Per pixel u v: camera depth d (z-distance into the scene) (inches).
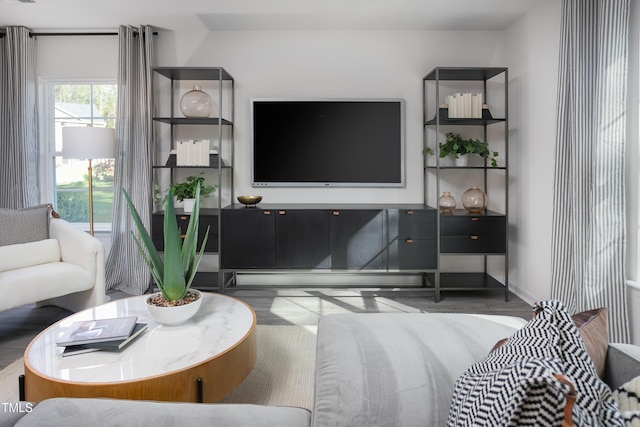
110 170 177.2
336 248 150.8
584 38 108.4
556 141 120.3
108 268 165.9
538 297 142.8
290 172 166.4
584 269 106.9
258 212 150.9
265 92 168.4
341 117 165.2
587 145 107.3
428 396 44.5
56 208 177.8
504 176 165.6
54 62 168.4
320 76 167.6
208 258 173.0
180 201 165.2
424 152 163.6
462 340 57.5
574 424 25.2
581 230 108.6
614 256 99.8
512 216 161.9
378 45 167.0
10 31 162.7
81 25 162.1
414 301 150.8
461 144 155.3
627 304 100.6
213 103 168.4
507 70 146.9
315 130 165.5
